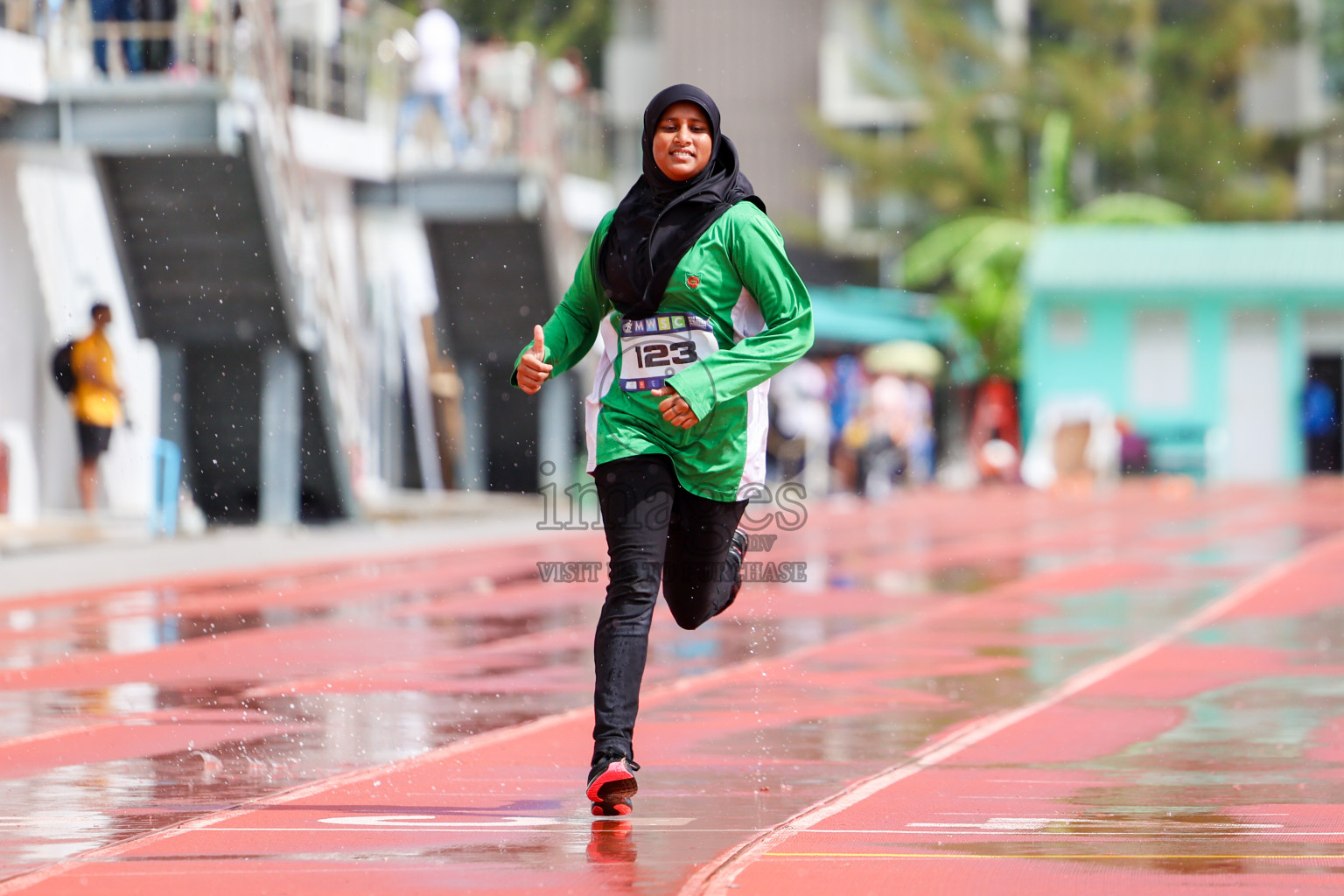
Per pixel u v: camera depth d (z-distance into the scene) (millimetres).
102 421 52031
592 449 15383
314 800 15859
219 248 54625
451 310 72375
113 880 12648
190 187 53656
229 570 43500
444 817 15023
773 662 26547
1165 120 148000
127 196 54188
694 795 16094
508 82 70000
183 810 15391
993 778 17047
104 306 52000
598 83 141375
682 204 15188
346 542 52375
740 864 13117
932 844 13836
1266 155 149250
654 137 15250
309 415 57500
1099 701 22469
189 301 55500
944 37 143750
